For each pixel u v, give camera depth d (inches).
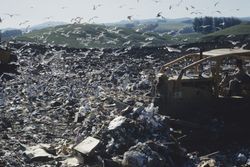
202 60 669.3
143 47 1927.9
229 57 679.7
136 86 1024.9
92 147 523.2
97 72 1325.0
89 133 606.9
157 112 654.5
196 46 1897.1
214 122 652.1
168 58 1625.2
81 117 718.5
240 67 703.1
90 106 775.7
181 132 625.3
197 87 674.2
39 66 1449.3
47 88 1043.3
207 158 573.9
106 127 580.4
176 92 661.9
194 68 768.3
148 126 582.6
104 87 1069.1
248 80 693.9
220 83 703.7
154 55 1720.0
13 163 503.8
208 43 1937.7
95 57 1694.1
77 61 1596.9
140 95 908.6
